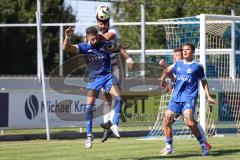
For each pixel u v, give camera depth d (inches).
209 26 1593.3
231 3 3085.6
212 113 1577.3
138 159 953.5
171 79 1042.1
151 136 1517.0
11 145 1246.3
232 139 1368.1
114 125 931.3
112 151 1088.8
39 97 1572.3
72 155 1020.5
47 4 2795.3
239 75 1713.8
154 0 3265.3
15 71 2092.8
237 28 1630.2
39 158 973.8
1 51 2090.3
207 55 1691.7
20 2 3036.4
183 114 1009.5
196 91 1016.2
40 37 1507.1
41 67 1491.1
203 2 3186.5
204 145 1013.2
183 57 1021.8
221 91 1627.7
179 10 3095.5
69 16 2874.0
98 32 957.8
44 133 1556.3
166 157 979.3
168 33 1775.3
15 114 1536.7
